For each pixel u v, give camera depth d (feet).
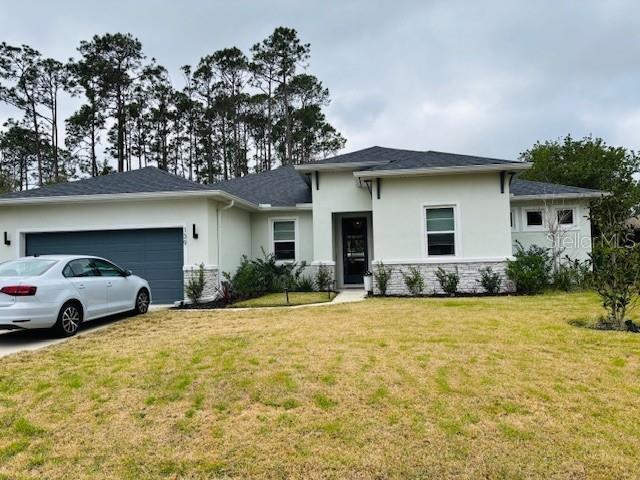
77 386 15.96
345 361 17.40
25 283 23.09
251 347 20.02
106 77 104.78
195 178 119.55
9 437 12.30
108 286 28.58
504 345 19.13
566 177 80.84
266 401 14.08
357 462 10.48
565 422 12.14
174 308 35.19
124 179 42.22
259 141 123.13
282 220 50.90
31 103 107.55
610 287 23.16
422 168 38.83
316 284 47.80
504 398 13.69
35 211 39.60
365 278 42.34
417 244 40.24
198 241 38.17
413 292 39.55
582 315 25.68
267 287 47.29
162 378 16.42
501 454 10.65
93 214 39.09
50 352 20.86
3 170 120.16
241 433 12.11
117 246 39.14
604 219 28.73
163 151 117.08
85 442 11.95
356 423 12.38
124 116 108.88
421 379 15.30
